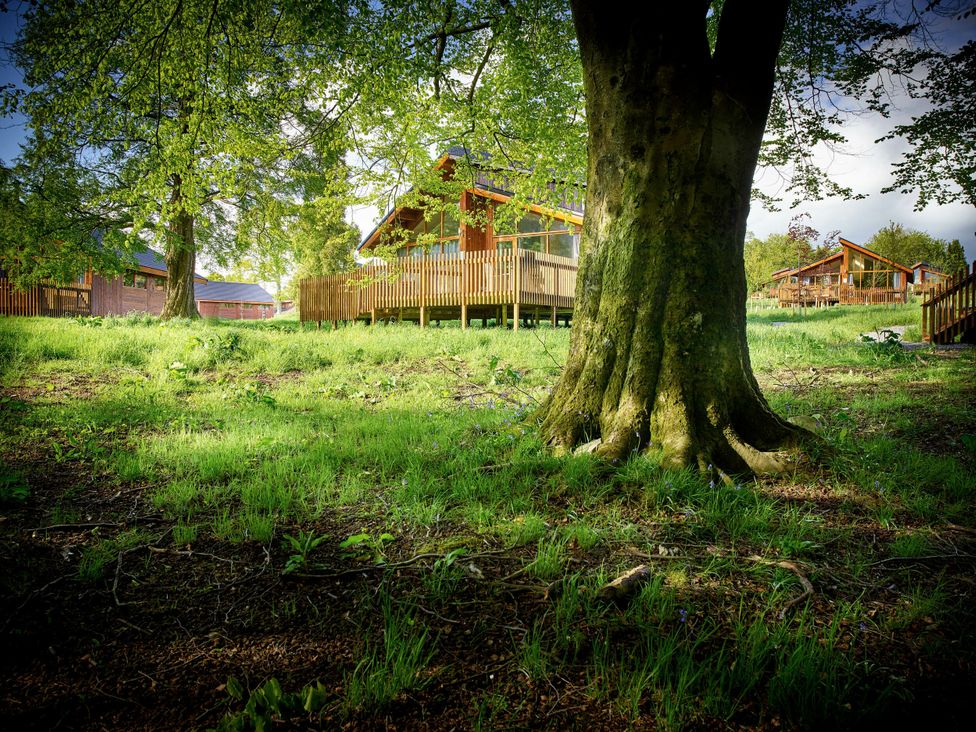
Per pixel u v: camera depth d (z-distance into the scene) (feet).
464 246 68.18
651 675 5.78
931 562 8.47
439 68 26.14
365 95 24.09
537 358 31.83
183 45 23.15
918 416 17.83
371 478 12.50
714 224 13.14
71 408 19.62
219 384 25.86
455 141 29.07
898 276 146.51
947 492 11.28
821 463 12.42
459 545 9.12
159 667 6.31
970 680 5.89
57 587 7.94
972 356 30.27
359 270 58.23
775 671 5.96
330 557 8.87
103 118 24.85
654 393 13.24
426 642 6.66
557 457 13.05
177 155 23.53
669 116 12.93
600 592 7.49
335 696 5.76
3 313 73.26
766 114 13.38
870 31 22.79
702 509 10.19
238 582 8.14
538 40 27.91
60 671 6.20
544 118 29.50
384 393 24.26
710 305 13.15
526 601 7.50
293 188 63.98
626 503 10.73
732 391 13.12
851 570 8.24
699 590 7.71
